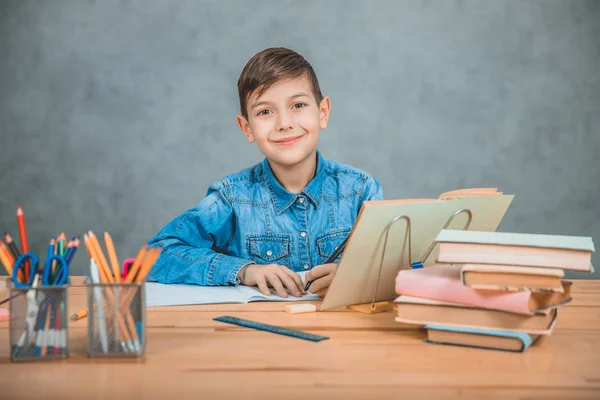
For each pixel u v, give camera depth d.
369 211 0.99
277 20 3.32
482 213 1.18
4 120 3.29
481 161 3.37
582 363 0.83
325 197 1.65
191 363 0.82
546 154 3.38
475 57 3.36
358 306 1.13
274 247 1.62
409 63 3.35
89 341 0.85
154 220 3.33
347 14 3.33
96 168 3.31
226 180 1.63
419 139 3.36
